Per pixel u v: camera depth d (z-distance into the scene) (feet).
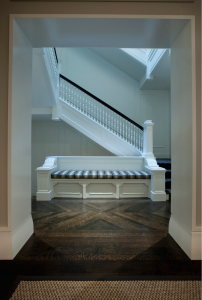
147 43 8.16
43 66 13.30
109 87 24.64
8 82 6.48
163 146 24.30
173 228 7.90
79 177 14.05
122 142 17.20
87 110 18.33
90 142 22.34
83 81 24.61
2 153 6.55
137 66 21.25
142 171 15.76
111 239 7.75
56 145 22.27
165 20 6.59
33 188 22.15
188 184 6.75
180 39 7.36
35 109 18.01
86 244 7.32
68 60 24.62
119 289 4.90
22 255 6.54
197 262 6.22
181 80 7.32
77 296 4.65
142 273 5.58
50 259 6.29
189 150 6.70
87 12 6.59
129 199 14.06
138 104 24.50
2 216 6.50
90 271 5.65
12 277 5.37
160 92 24.45
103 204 12.75
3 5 6.56
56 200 13.74
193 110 6.47
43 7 6.57
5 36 6.57
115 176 14.03
